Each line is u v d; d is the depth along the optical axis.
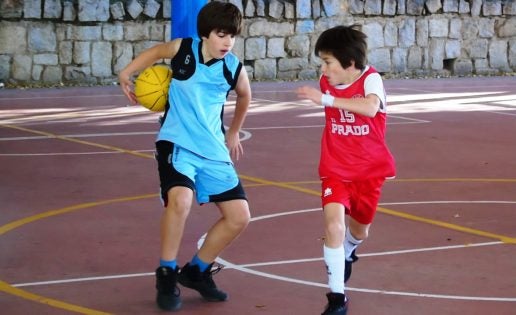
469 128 24.94
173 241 9.03
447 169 18.19
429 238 12.30
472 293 9.78
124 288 9.86
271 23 40.53
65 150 20.20
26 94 33.62
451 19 44.41
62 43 36.78
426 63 44.16
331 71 8.98
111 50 37.59
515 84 40.50
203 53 9.16
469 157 19.80
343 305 8.71
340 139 9.12
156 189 15.73
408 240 12.16
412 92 36.25
